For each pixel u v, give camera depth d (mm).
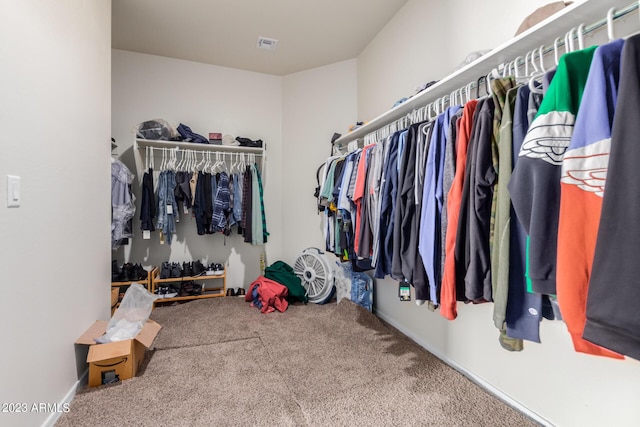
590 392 1147
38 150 1180
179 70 3301
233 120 3502
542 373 1319
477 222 1025
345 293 2848
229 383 1590
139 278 2867
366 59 2994
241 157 3473
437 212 1260
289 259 3600
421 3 2164
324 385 1573
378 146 1767
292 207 3594
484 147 1015
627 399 1046
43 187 1215
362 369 1737
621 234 590
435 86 1495
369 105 2926
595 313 617
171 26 2691
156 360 1837
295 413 1355
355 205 2072
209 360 1841
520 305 902
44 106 1225
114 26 2691
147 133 2955
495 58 1200
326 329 2326
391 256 1613
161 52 3154
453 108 1270
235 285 3490
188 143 3033
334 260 3260
